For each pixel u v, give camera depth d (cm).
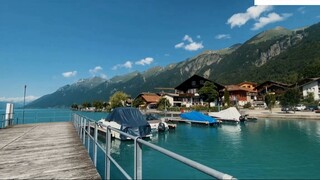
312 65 10112
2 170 721
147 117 2742
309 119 3866
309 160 1434
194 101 7500
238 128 3014
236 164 1370
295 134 2439
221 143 2012
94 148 770
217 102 6575
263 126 3172
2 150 1021
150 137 2141
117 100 9125
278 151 1683
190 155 1599
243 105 7256
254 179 1131
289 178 1137
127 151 1594
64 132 1678
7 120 2189
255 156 1546
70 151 1000
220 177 161
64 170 721
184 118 3616
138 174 345
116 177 943
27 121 3156
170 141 2130
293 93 4897
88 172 701
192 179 735
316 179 1119
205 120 3312
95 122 781
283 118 4144
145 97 9450
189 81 7769
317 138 2189
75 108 14175
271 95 5156
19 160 845
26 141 1266
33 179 639
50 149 1043
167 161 769
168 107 6638
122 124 1961
